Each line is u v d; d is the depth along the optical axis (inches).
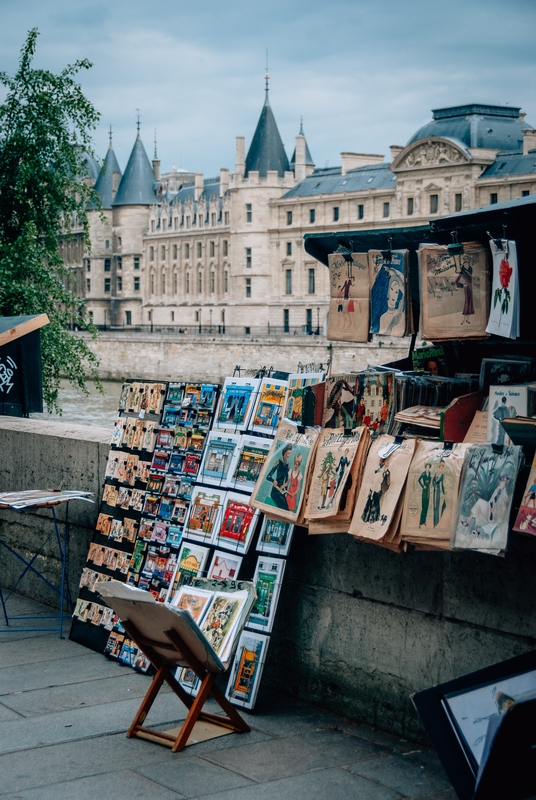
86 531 333.4
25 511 357.4
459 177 3873.0
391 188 4160.9
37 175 812.6
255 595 228.5
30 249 802.8
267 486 236.4
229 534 255.1
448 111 4001.0
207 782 198.2
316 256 270.4
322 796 191.5
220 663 213.0
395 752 215.5
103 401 2427.4
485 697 187.8
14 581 371.2
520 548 201.6
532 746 177.0
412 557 223.8
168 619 207.9
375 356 2878.9
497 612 206.5
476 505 187.5
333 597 243.8
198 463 276.1
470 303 218.5
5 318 467.8
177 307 5492.1
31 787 196.9
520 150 3917.3
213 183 5664.4
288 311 4667.8
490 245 214.2
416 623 223.1
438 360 272.2
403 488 203.6
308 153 5423.2
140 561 283.6
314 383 252.7
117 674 270.4
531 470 180.4
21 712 240.2
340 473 219.5
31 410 446.9
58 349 816.3
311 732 227.8
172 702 247.4
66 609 341.7
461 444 197.5
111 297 5940.0
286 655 256.4
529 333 237.1
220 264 5152.6
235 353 3427.7
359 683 236.4
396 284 237.8
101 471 326.3
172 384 293.7
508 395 203.5
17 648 296.0
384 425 233.5
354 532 211.0
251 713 239.8
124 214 5826.8
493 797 176.7
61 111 816.9
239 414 268.1
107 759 210.5
